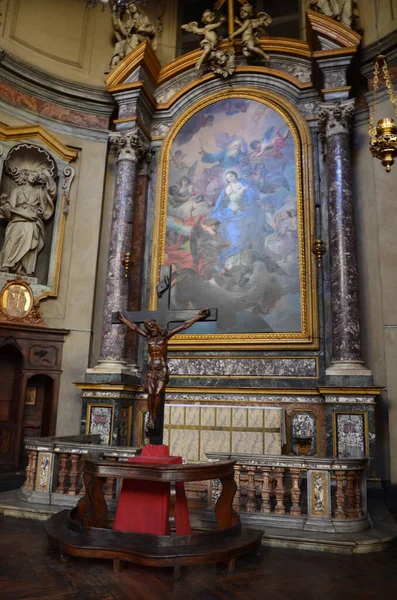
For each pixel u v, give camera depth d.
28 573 3.81
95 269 9.11
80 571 3.90
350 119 8.19
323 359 7.82
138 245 9.16
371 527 5.13
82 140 9.56
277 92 9.16
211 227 8.90
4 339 8.21
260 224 8.62
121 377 7.96
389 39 8.15
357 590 3.63
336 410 7.01
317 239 8.08
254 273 8.45
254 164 8.93
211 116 9.43
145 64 9.30
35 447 5.98
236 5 10.05
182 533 4.35
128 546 3.99
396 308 7.51
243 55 9.50
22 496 5.91
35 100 9.22
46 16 9.70
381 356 7.61
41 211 8.95
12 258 8.57
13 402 8.45
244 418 7.13
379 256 7.82
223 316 8.43
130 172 9.09
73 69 9.75
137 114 9.26
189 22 10.52
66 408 8.53
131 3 9.75
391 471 7.10
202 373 8.35
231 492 4.53
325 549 4.58
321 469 4.99
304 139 8.67
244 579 3.83
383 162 5.12
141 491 4.40
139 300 8.92
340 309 7.50
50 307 8.80
